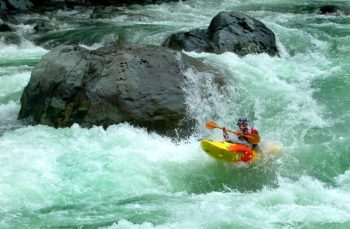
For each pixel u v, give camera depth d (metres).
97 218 24.30
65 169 29.17
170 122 35.03
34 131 34.91
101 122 34.94
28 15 74.38
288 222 23.59
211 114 36.69
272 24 56.12
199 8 75.50
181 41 49.50
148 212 24.84
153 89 35.41
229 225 23.34
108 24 65.88
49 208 25.42
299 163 30.97
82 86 35.97
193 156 31.50
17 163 29.38
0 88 43.66
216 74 39.06
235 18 50.81
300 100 38.50
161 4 79.94
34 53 56.72
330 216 24.23
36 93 37.72
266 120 36.56
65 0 82.69
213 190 28.77
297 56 49.16
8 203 25.64
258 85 40.16
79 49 39.12
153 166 29.92
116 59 36.47
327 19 62.41
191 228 23.03
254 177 29.84
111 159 30.42
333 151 31.66
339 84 40.62
